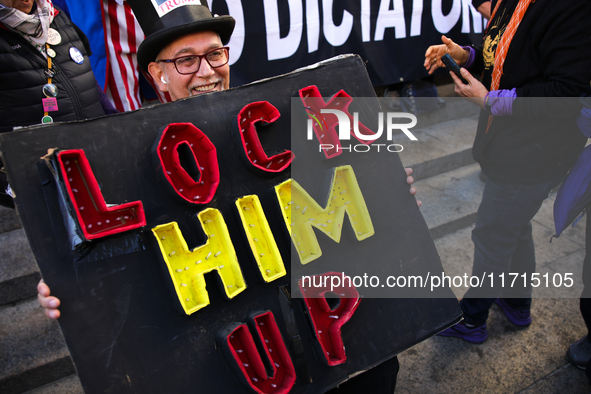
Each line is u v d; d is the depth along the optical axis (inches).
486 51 68.9
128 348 37.2
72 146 38.3
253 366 40.3
